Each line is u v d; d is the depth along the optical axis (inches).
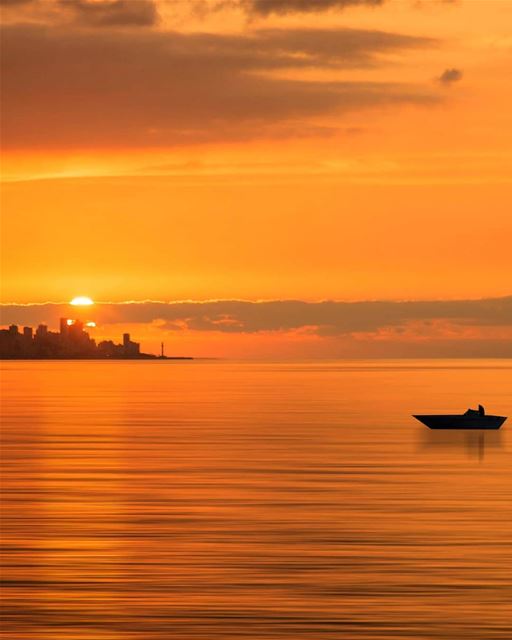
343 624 1524.4
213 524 2244.1
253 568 1841.8
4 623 1528.1
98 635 1475.1
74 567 1851.6
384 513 2370.8
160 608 1599.4
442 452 3745.1
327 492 2701.8
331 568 1840.6
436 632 1488.7
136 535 2127.2
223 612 1579.7
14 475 3056.1
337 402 7628.0
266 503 2519.7
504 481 2918.3
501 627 1510.8
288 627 1509.6
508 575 1790.1
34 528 2203.5
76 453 3690.9
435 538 2084.2
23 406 6993.1
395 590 1697.8
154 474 3078.2
